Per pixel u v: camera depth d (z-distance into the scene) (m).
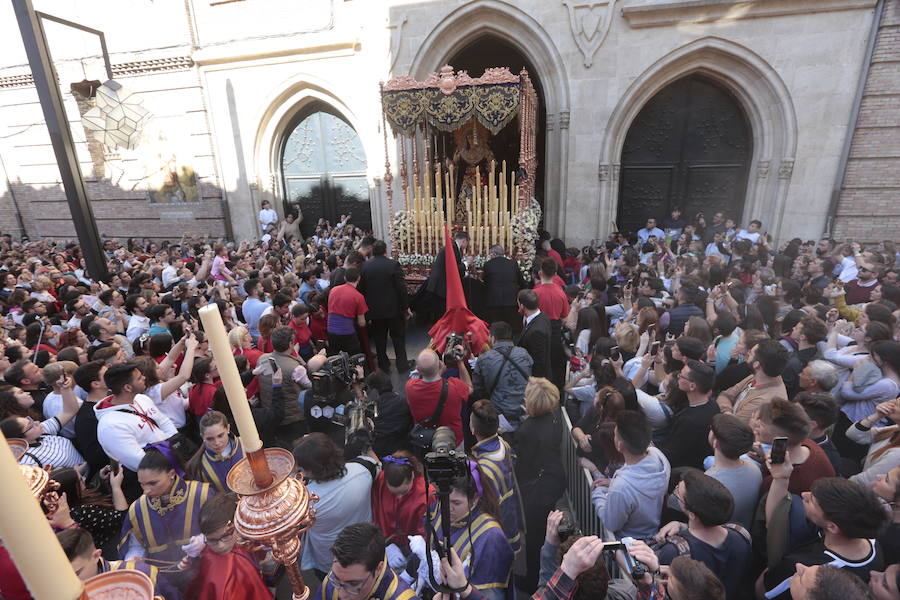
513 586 2.64
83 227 6.90
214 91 13.05
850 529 1.95
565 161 11.20
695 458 3.21
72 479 2.79
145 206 14.43
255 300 6.48
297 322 5.67
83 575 2.03
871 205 9.86
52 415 3.96
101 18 12.85
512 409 4.22
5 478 0.51
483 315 7.72
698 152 11.28
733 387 3.88
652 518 2.71
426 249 8.84
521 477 3.43
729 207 11.39
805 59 9.59
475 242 8.66
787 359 3.26
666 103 11.17
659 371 4.35
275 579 2.77
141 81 13.22
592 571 1.89
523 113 8.48
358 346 6.17
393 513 2.87
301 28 12.03
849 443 3.86
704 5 9.65
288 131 13.91
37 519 0.54
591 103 10.76
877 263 7.01
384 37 11.41
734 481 2.61
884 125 9.41
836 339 4.51
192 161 13.62
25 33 6.01
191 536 2.62
